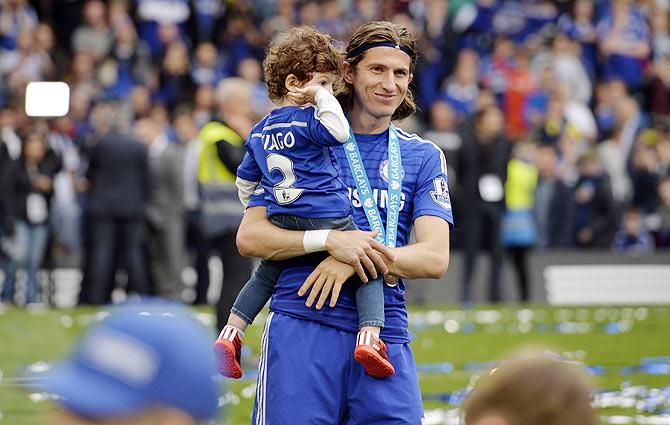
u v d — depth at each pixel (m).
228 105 28.53
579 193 55.97
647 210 57.59
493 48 65.31
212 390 6.11
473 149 48.28
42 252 45.78
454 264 50.59
